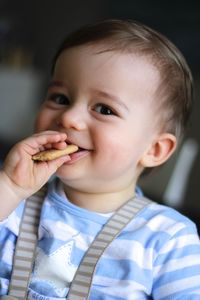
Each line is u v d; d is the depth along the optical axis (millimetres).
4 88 2846
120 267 710
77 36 784
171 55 809
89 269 708
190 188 2129
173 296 692
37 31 2990
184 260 715
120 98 732
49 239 740
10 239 756
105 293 698
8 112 2869
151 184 1663
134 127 750
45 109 758
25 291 707
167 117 808
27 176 686
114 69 733
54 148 708
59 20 2898
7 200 683
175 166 1706
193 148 1897
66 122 714
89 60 735
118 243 728
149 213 780
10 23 2943
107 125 724
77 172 727
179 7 2275
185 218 790
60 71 753
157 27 2379
